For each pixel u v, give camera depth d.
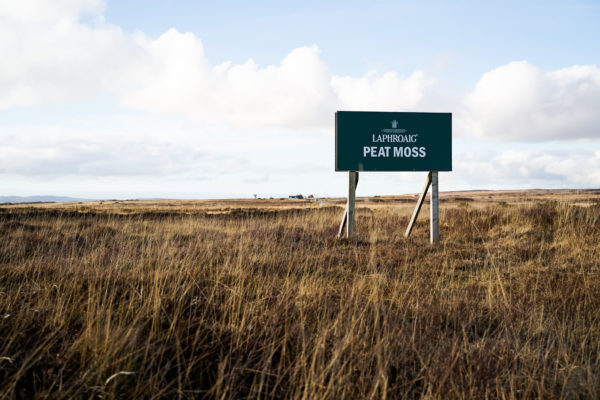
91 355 3.15
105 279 5.29
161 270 5.69
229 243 9.94
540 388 3.16
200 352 3.55
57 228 12.27
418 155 12.23
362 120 12.15
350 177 12.23
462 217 14.27
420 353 3.63
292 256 8.42
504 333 4.36
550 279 6.57
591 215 12.05
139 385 2.90
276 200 83.75
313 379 2.96
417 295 5.12
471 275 7.32
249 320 4.20
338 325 3.90
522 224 12.50
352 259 8.48
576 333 4.35
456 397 3.02
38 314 3.91
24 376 2.96
